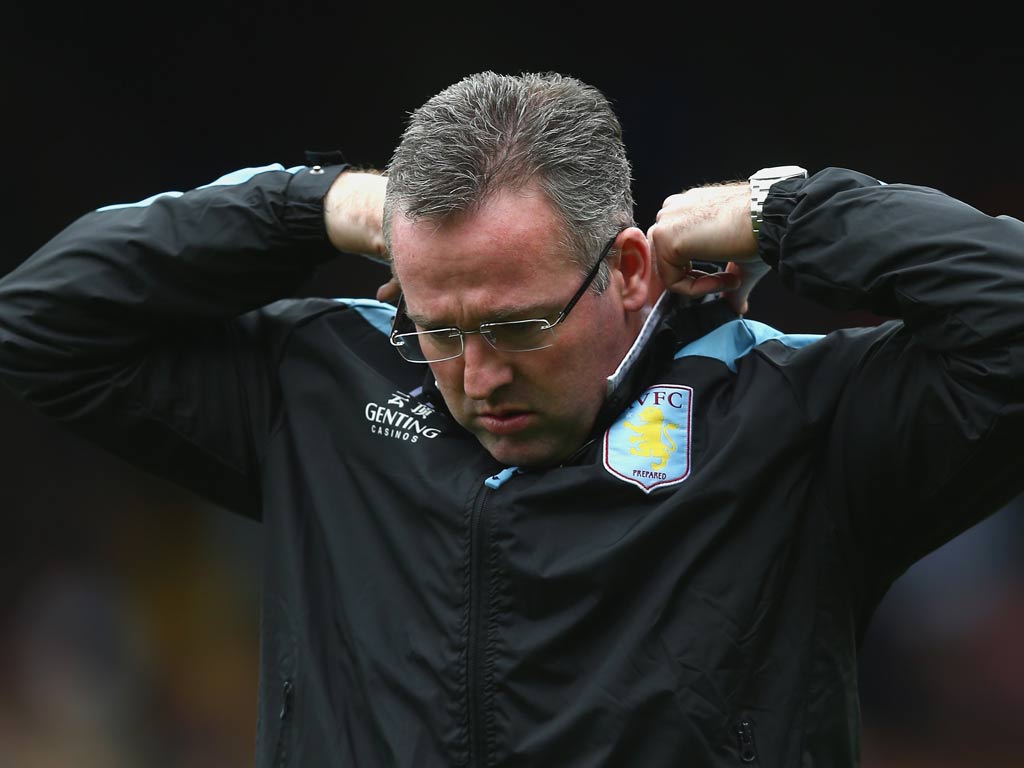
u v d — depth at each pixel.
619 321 6.52
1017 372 5.70
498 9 28.67
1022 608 28.22
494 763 6.25
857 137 29.17
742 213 6.62
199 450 7.31
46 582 31.89
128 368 7.19
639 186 29.20
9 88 29.70
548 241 6.06
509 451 6.45
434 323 6.15
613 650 6.24
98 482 33.25
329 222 7.04
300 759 6.58
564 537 6.37
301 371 7.26
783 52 28.70
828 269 6.25
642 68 28.95
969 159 29.11
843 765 6.34
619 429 6.56
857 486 6.38
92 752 28.33
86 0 28.73
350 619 6.64
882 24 28.30
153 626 31.09
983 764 27.52
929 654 28.67
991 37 28.20
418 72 29.86
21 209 30.88
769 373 6.58
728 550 6.31
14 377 7.17
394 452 6.82
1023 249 5.84
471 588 6.39
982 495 6.24
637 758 6.12
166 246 7.02
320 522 6.91
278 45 29.72
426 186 5.99
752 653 6.22
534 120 6.10
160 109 30.34
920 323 6.02
